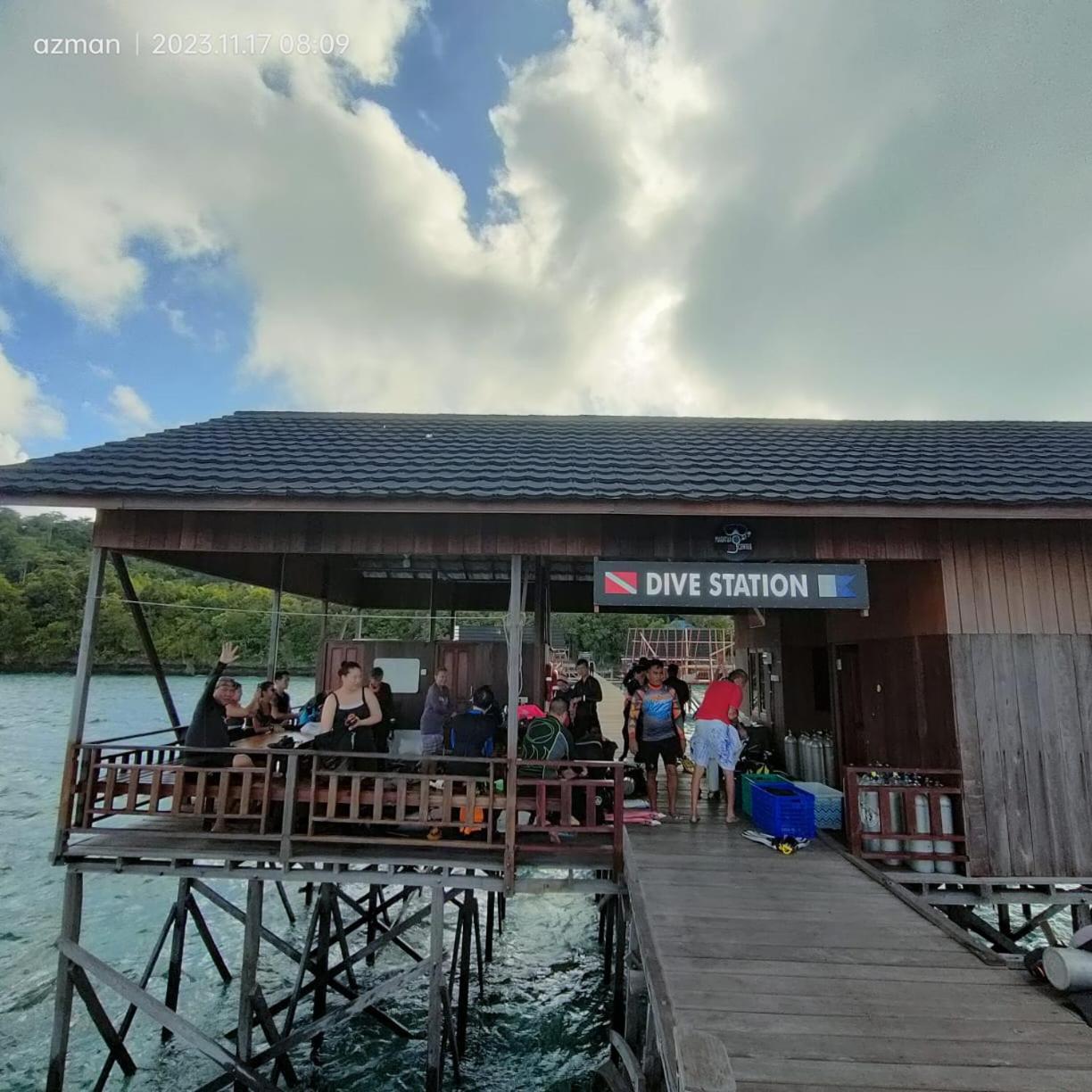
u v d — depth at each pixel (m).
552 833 6.64
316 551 7.11
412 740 8.92
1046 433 9.90
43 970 10.29
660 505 6.39
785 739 10.89
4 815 18.64
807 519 7.05
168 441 8.23
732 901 5.08
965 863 6.37
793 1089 2.88
